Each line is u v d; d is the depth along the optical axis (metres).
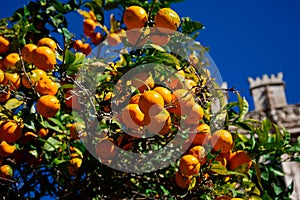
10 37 2.54
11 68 2.31
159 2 2.65
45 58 2.24
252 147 2.53
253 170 2.71
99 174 2.46
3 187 2.50
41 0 2.78
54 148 2.45
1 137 2.30
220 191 2.30
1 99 2.32
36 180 2.65
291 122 11.62
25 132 2.49
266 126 2.53
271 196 2.72
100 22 2.90
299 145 2.60
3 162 2.51
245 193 2.43
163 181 2.50
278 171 2.73
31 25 2.60
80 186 2.43
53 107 2.20
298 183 9.88
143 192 2.68
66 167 2.49
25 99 2.30
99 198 2.61
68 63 2.26
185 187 2.37
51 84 2.23
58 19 2.80
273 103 12.05
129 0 2.76
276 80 12.51
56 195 2.67
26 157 2.57
